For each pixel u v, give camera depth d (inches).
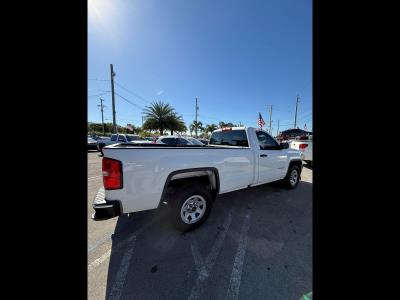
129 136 705.0
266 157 158.1
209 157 116.2
